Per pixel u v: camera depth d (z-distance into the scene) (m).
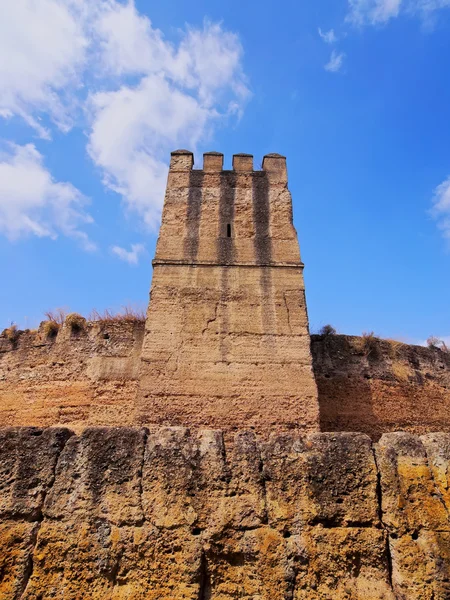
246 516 5.59
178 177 17.33
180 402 13.02
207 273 15.12
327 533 5.52
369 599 5.16
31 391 16.97
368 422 17.20
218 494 5.75
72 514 5.65
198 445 6.12
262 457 6.04
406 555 5.32
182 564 5.31
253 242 15.81
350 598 5.18
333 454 6.02
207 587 5.32
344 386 17.62
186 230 15.99
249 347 13.90
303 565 5.37
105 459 5.99
